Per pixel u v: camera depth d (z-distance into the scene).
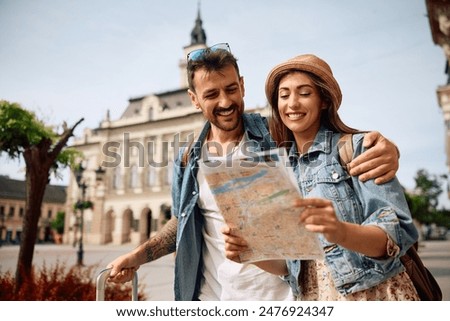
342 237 1.13
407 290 1.37
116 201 38.31
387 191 1.32
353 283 1.39
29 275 5.08
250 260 1.37
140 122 34.44
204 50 1.76
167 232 1.93
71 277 4.77
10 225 50.84
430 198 23.08
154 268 12.22
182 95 35.78
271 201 1.20
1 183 51.56
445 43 8.33
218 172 1.23
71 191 40.88
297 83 1.49
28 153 5.82
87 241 38.66
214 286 1.89
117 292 4.75
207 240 1.89
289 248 1.28
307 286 1.57
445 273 8.25
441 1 7.91
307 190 1.51
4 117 6.27
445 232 27.47
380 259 1.26
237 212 1.28
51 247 32.31
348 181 1.45
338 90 1.49
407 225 1.28
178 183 1.95
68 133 6.19
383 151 1.33
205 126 1.94
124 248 30.91
